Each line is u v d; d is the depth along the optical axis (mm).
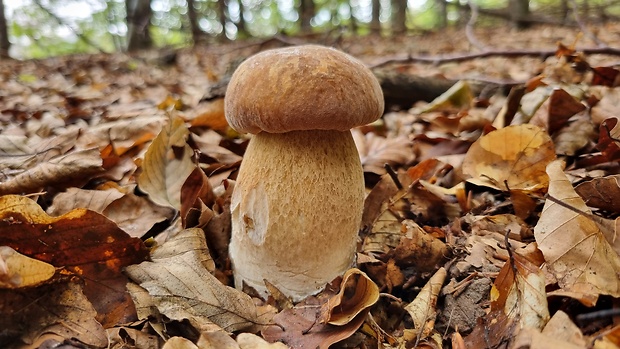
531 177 298
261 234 220
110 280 205
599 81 432
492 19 2627
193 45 2143
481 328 188
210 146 377
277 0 2895
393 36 2256
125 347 182
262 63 206
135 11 1863
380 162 382
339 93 197
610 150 287
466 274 229
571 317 175
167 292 200
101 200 285
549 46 1132
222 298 203
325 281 222
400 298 232
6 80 986
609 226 200
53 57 1734
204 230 261
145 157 305
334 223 217
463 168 321
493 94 524
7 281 173
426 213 303
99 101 690
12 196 187
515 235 254
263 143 222
